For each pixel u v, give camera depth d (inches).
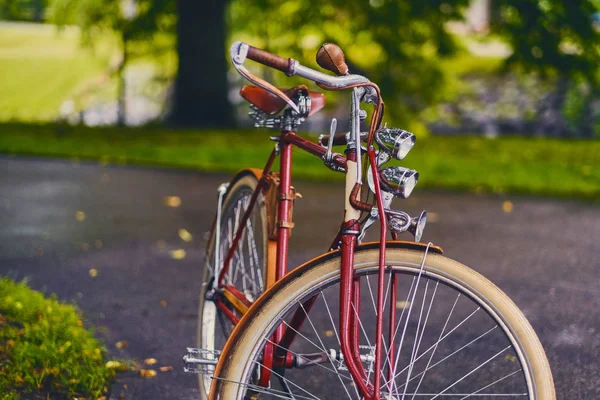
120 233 462.0
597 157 884.6
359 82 152.3
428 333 279.4
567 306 325.7
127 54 1464.1
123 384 241.9
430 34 1175.6
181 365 260.7
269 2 1259.8
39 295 311.4
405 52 1196.5
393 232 161.9
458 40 1211.9
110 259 402.3
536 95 1357.0
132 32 1343.5
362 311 300.8
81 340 265.6
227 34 1441.9
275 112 188.5
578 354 270.1
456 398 227.8
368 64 1257.4
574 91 1302.9
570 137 1275.8
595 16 1172.5
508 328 149.1
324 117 1291.8
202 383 210.4
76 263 394.0
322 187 631.2
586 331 295.1
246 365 157.2
